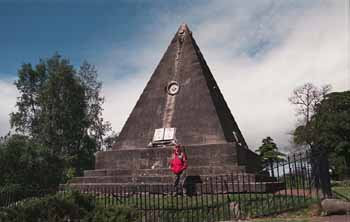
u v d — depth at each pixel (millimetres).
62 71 35500
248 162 16406
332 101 46406
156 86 18188
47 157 27703
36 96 36750
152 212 11344
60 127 35250
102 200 12203
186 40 18859
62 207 9758
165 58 18766
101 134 39844
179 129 16656
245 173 13789
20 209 9938
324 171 11258
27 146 26547
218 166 14422
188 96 17328
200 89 17281
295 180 11680
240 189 12891
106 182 15648
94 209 10180
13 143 25828
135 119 17703
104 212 9961
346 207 9836
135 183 14727
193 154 15359
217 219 10555
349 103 46000
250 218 10227
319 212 9906
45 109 35250
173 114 17125
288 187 14344
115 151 16859
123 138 17469
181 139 16391
